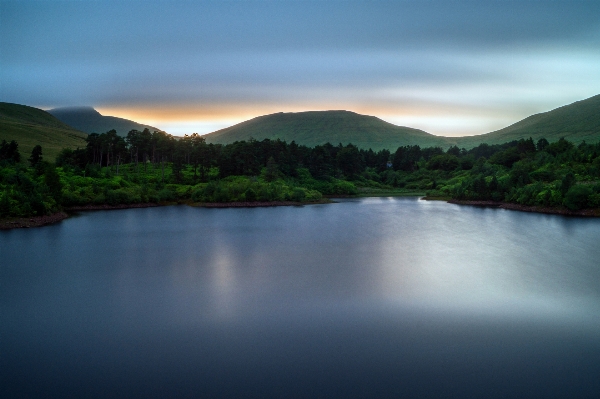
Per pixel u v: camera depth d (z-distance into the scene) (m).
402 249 67.62
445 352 32.56
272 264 58.47
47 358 31.98
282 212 120.31
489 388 27.78
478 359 31.48
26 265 57.97
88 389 27.91
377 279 50.91
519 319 38.62
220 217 108.69
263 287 48.28
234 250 67.56
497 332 36.00
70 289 47.88
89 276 52.84
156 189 146.50
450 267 55.94
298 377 29.17
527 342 34.16
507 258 60.72
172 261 60.34
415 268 55.72
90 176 149.75
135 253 65.50
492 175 168.38
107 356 32.22
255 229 88.94
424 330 36.47
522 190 127.69
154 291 47.12
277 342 34.34
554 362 31.02
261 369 30.22
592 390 27.58
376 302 43.19
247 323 38.16
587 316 39.12
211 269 55.97
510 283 48.66
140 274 53.69
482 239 75.56
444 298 44.09
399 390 27.58
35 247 69.75
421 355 32.09
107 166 175.88
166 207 131.38
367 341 34.50
